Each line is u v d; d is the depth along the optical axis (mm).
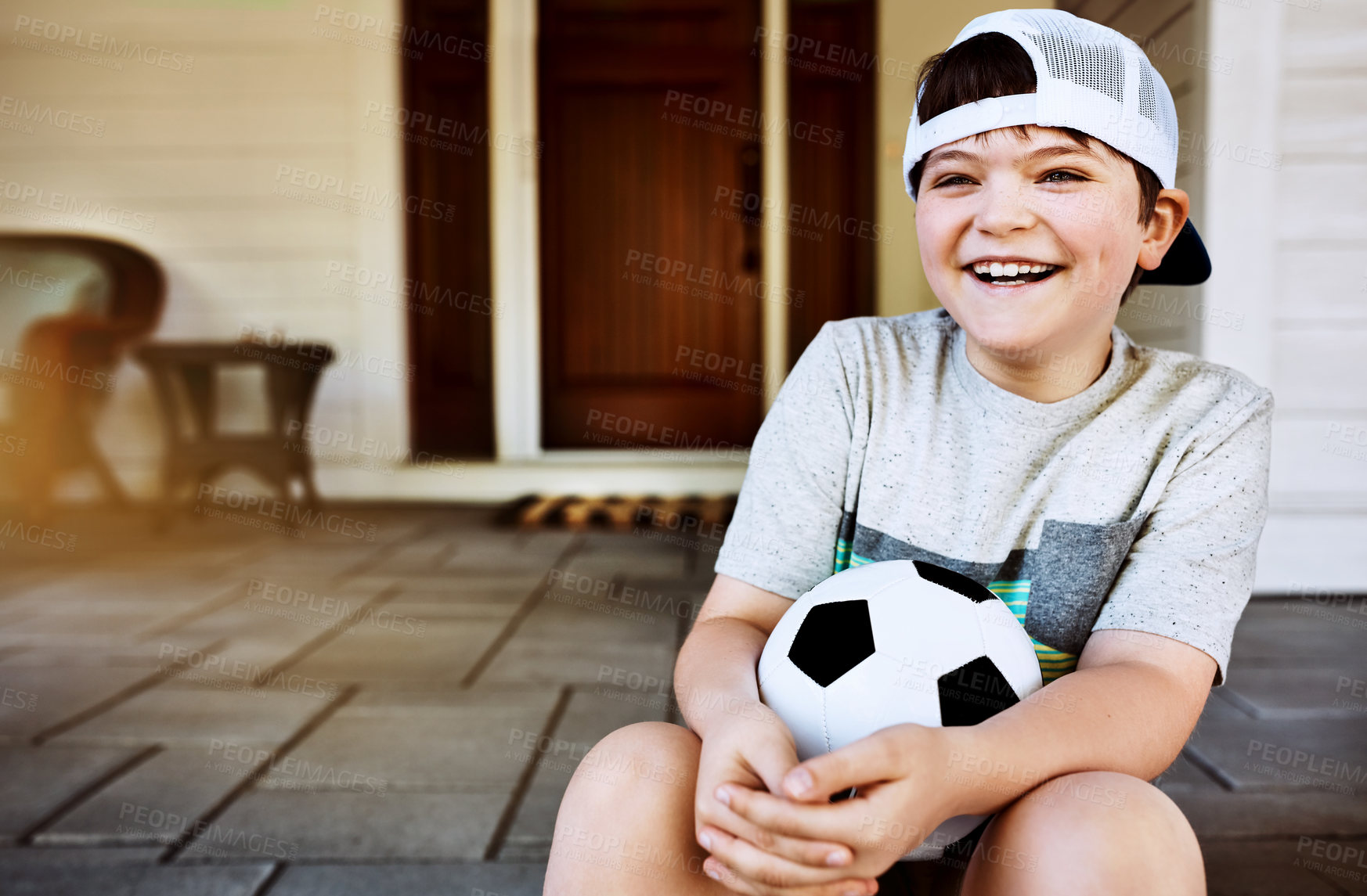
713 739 629
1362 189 2500
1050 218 680
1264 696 1817
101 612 2547
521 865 1207
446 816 1344
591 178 4750
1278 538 2611
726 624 809
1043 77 664
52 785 1452
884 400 840
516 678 1960
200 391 3967
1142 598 725
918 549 819
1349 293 2531
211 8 4367
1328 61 2469
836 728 660
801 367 896
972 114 685
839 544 868
